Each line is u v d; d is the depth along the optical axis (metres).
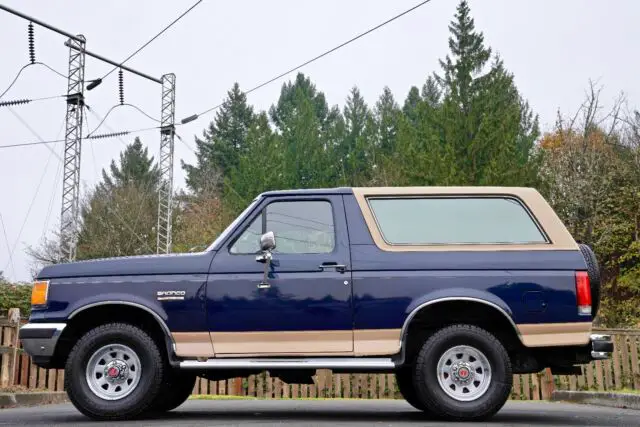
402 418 7.35
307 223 7.20
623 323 26.45
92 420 6.95
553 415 7.96
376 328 6.83
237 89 71.56
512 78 43.62
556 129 39.72
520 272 6.88
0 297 24.81
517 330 6.76
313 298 6.90
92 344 6.90
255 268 7.00
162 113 31.36
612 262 29.80
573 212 29.97
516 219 7.15
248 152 60.00
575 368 7.06
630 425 6.72
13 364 11.26
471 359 6.80
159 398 8.45
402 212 7.20
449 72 31.95
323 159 59.12
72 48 27.41
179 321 6.93
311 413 8.19
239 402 10.70
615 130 35.28
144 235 48.56
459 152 27.89
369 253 6.99
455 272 6.89
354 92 75.19
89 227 48.16
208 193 57.03
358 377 14.07
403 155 34.53
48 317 7.02
